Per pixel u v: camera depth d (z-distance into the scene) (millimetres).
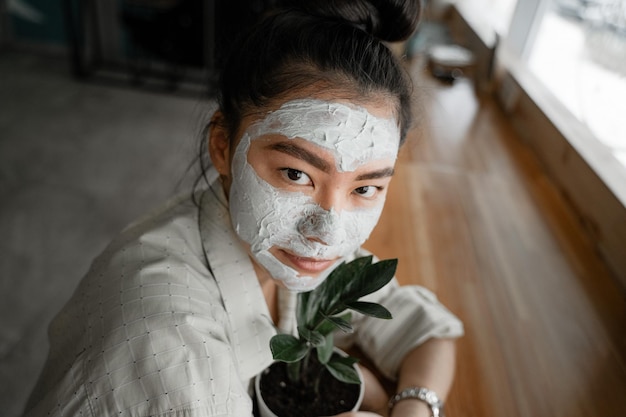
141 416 476
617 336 926
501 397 760
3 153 2127
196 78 2865
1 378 1267
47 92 2662
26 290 1513
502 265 1094
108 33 2953
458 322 778
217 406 485
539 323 934
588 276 1094
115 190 1972
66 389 497
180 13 2498
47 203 1867
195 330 508
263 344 610
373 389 708
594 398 781
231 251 604
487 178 1485
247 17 632
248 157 499
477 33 2492
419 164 1499
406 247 1092
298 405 587
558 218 1317
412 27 532
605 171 1264
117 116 2496
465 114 1960
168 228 592
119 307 515
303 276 525
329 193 489
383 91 493
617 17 1553
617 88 1476
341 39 487
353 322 781
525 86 1864
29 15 3020
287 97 484
